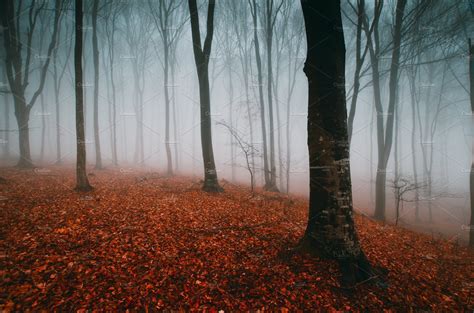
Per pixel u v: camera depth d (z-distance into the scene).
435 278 4.92
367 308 3.79
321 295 3.96
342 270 4.33
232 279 4.33
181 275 4.36
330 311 3.69
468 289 4.65
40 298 3.47
